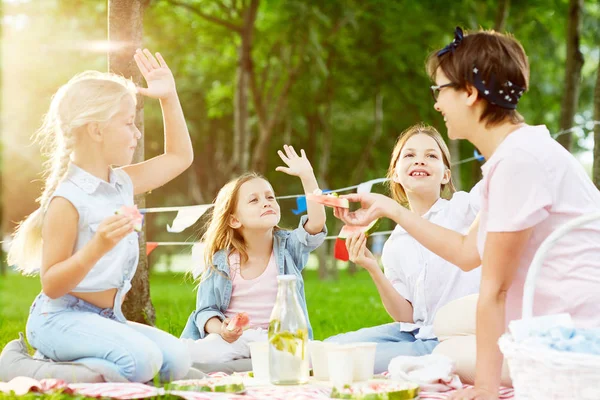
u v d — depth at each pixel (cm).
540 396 263
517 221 295
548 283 308
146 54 405
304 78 1562
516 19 1327
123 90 365
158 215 2708
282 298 346
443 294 422
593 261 305
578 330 280
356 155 2283
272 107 1859
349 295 1327
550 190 301
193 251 471
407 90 1605
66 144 357
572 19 891
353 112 2172
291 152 460
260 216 445
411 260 434
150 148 2061
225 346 425
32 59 1705
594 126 645
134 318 559
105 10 1406
